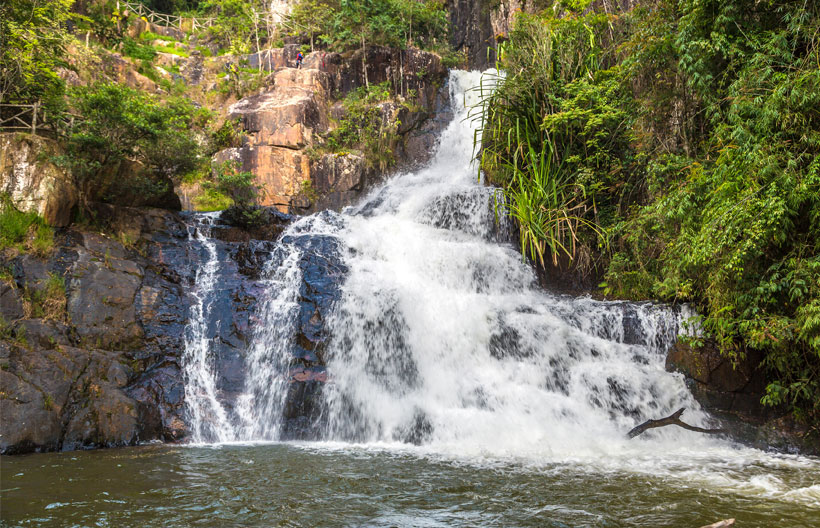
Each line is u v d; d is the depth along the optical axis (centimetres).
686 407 961
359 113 2095
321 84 2206
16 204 1024
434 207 1617
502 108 1579
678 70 1117
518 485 649
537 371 1016
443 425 907
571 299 1269
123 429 846
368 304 1056
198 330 1018
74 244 1048
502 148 1620
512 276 1367
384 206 1750
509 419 917
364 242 1325
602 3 1728
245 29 2747
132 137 1170
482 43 2634
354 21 2330
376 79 2291
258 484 641
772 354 920
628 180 1378
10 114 1198
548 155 1468
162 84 2322
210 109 2225
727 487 654
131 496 591
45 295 937
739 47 982
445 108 2355
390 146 2098
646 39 1155
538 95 1531
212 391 955
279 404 945
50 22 1407
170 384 930
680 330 1033
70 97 1273
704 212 922
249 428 926
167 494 599
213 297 1071
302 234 1308
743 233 848
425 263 1291
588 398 974
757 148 834
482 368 1036
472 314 1088
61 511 543
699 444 906
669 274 1065
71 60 1973
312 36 2527
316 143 2005
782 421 924
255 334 1024
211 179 1897
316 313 1034
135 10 3247
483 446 860
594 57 1534
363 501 585
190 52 2719
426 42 2588
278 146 1941
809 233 837
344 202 1927
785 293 873
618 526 520
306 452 811
